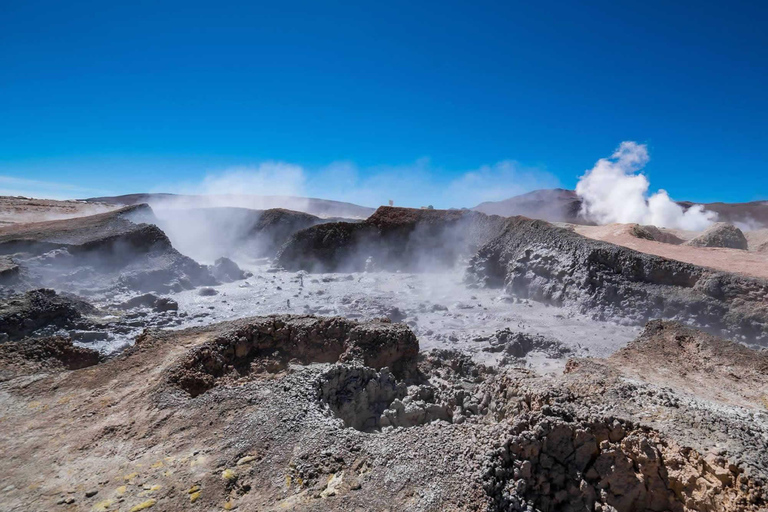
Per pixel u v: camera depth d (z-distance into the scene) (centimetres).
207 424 748
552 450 632
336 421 740
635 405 717
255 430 714
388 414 864
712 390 859
